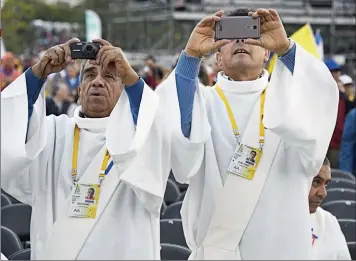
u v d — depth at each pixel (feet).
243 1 96.63
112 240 15.76
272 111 16.11
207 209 16.85
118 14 113.50
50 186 16.26
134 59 94.22
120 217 15.87
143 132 15.25
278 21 16.06
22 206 25.22
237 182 16.75
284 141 16.71
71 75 60.49
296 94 15.97
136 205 15.90
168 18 98.07
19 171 15.66
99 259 15.69
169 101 16.14
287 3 93.91
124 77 15.40
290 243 16.51
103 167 16.06
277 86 16.26
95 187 15.97
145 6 105.81
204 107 16.25
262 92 17.37
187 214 17.13
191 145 15.93
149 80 60.54
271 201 16.66
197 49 16.15
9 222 25.09
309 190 17.34
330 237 18.66
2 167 15.60
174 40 96.12
